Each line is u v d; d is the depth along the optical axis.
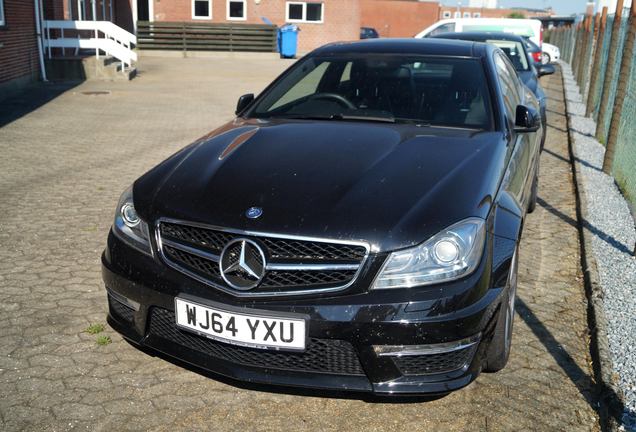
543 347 3.71
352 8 30.92
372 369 2.81
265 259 2.86
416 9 48.66
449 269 2.82
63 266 4.64
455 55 4.61
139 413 3.04
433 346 2.80
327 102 4.37
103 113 11.43
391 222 2.87
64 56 16.98
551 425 3.02
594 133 10.45
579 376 3.43
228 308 2.87
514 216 3.28
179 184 3.30
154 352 3.46
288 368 2.92
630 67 8.23
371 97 4.33
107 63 16.55
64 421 2.96
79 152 8.30
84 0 19.72
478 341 2.89
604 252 5.16
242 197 3.08
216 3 29.11
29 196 6.29
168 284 3.03
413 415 3.06
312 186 3.12
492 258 2.99
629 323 3.92
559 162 8.57
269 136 3.79
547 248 5.34
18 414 2.99
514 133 4.19
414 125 4.02
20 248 4.95
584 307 4.25
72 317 3.90
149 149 8.59
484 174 3.29
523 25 17.23
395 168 3.28
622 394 3.15
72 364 3.41
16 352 3.50
